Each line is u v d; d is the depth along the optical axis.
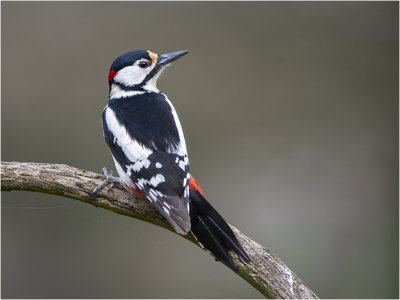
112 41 12.95
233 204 12.11
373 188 12.09
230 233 6.12
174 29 13.16
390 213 11.77
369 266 11.09
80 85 12.60
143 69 7.75
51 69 12.60
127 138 6.77
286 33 13.18
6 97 12.31
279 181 12.26
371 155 12.40
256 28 13.23
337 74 12.98
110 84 7.77
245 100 12.91
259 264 6.23
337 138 12.63
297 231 11.65
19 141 12.16
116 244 11.05
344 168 12.33
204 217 6.18
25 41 12.59
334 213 11.82
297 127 12.77
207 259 11.09
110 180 6.77
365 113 12.73
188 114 12.79
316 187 12.16
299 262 11.23
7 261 10.81
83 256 10.98
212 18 13.27
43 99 12.42
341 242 11.51
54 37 12.73
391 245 11.33
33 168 6.70
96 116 12.49
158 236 11.09
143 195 6.71
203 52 13.12
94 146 12.27
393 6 12.88
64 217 10.91
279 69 13.09
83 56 12.76
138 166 6.56
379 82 12.82
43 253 10.92
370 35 12.98
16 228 10.87
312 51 13.08
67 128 12.35
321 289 10.91
